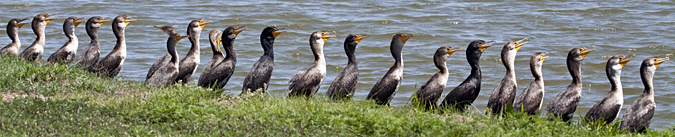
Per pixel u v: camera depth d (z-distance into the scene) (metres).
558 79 23.56
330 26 32.16
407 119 11.07
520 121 11.38
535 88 13.95
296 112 11.27
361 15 34.44
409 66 25.70
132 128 9.64
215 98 12.81
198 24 16.61
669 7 36.28
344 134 9.99
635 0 38.12
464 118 12.12
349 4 37.09
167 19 33.06
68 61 17.95
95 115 10.27
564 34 30.89
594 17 34.28
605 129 12.80
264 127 10.12
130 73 23.25
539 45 28.75
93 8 35.19
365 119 10.73
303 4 36.78
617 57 13.98
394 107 14.95
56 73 14.05
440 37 30.28
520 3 37.72
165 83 15.29
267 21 32.88
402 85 22.64
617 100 13.88
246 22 32.69
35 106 10.31
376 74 24.36
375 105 13.53
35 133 9.11
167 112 10.66
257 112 11.09
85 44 28.72
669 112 19.38
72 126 9.52
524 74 24.33
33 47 18.20
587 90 22.11
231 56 16.12
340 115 10.88
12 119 9.55
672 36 30.30
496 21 33.41
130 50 27.38
